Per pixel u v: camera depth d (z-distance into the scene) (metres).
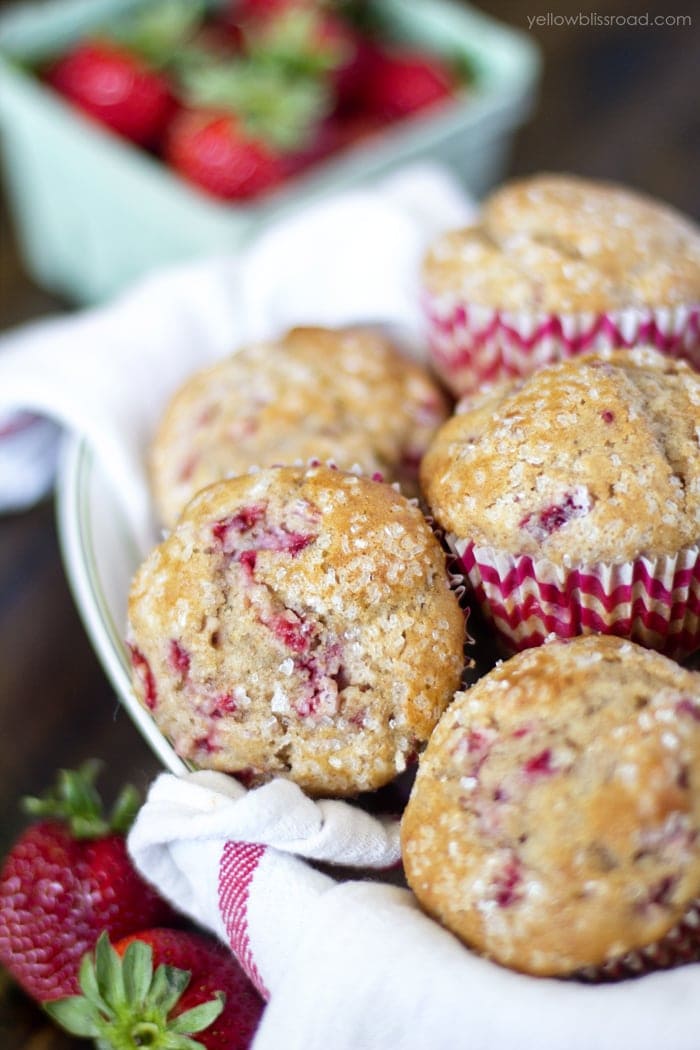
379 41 0.82
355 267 0.62
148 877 0.49
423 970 0.44
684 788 0.44
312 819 0.47
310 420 0.55
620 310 0.54
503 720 0.46
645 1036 0.43
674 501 0.48
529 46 0.79
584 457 0.48
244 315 0.61
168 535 0.50
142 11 0.80
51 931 0.51
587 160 0.80
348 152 0.74
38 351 0.59
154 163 0.74
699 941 0.46
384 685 0.48
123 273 0.74
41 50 0.77
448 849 0.45
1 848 0.54
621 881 0.44
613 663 0.46
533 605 0.50
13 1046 0.51
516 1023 0.43
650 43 0.89
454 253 0.56
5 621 0.60
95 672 0.59
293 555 0.48
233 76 0.74
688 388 0.50
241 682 0.48
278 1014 0.45
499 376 0.57
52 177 0.72
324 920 0.45
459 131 0.74
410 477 0.55
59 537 0.63
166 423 0.57
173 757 0.49
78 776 0.53
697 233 0.57
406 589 0.48
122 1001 0.48
